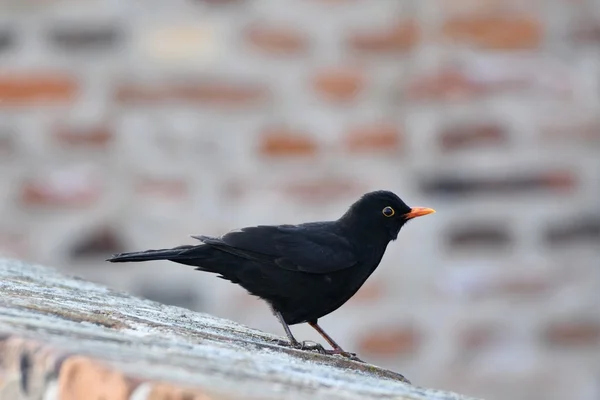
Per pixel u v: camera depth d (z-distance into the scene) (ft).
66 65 37.58
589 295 36.96
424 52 37.63
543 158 37.52
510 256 37.11
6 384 10.21
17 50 37.63
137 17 37.63
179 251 24.39
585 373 36.68
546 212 37.37
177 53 37.50
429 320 36.76
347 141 37.24
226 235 24.66
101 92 37.47
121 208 37.06
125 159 37.29
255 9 37.50
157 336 13.82
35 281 20.45
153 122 37.27
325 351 22.57
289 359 15.24
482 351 36.68
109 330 13.42
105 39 37.65
